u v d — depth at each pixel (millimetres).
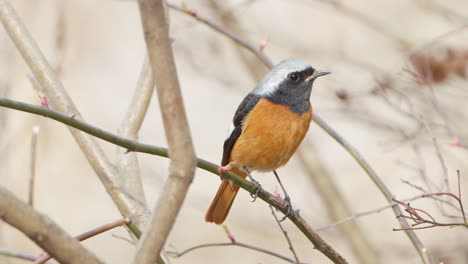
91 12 15633
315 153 13508
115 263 14195
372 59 13492
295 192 14664
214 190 15125
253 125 8422
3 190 3732
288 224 13531
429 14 14148
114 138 5012
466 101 10992
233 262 14234
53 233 3842
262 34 13781
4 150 10633
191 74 13906
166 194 4098
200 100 15867
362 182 14836
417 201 13531
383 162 14484
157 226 4102
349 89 12023
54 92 6805
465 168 11094
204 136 15492
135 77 15906
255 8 15352
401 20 14500
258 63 14062
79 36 15242
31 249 11695
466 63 9680
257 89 8781
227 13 13258
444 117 9328
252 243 14258
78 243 3926
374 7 14711
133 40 16062
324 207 13492
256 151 8461
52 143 14742
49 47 11805
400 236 13773
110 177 6496
